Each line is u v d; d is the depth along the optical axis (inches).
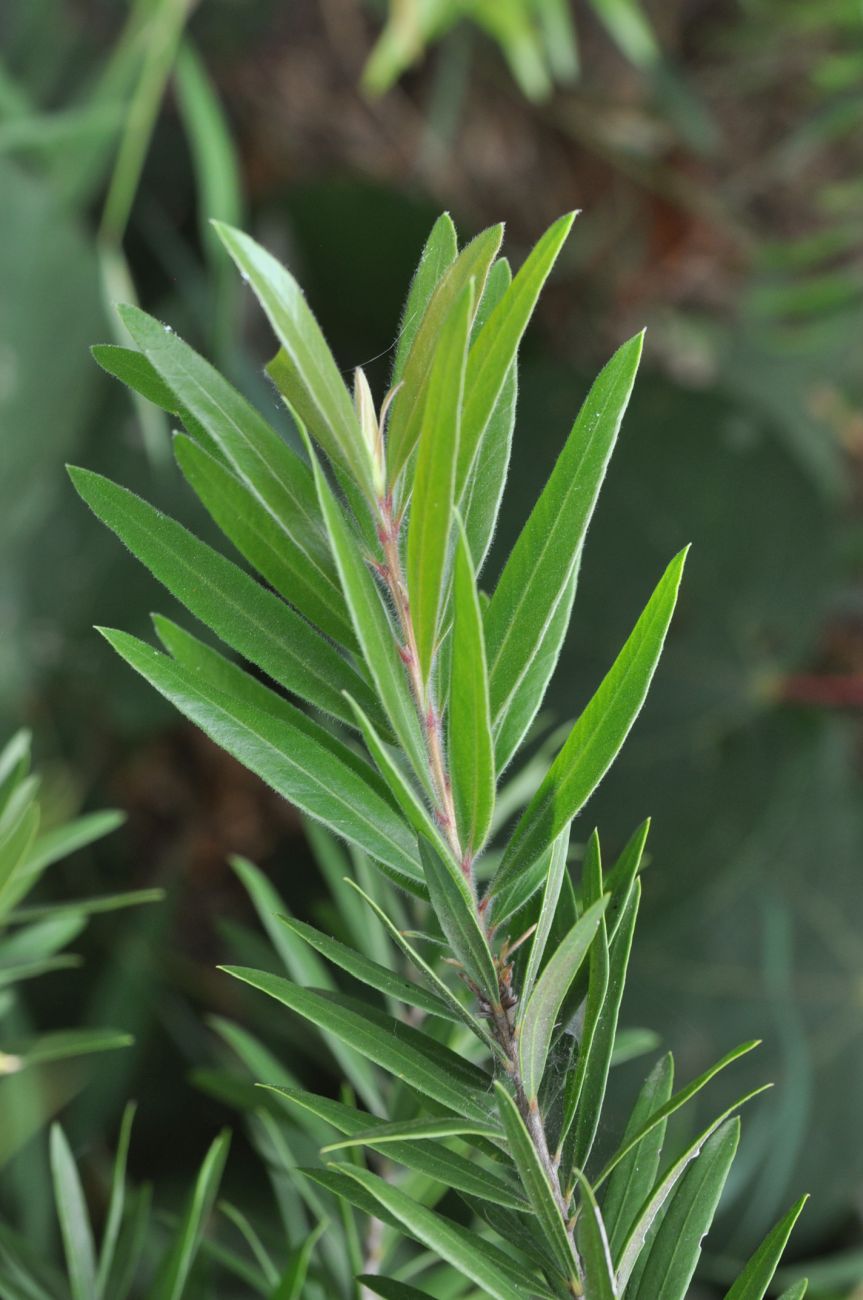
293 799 20.5
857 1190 73.0
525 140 88.8
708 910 77.4
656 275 88.6
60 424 70.2
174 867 76.5
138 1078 65.7
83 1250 23.5
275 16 84.9
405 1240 34.1
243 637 20.7
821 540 81.3
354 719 20.8
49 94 76.3
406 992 20.5
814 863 78.6
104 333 70.2
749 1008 75.5
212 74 84.6
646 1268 21.0
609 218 88.4
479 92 88.2
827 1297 48.1
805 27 81.4
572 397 80.8
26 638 72.1
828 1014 75.6
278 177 86.2
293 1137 27.2
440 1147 20.6
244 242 19.1
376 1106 24.2
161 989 67.1
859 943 77.2
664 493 81.4
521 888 20.7
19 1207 42.7
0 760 24.2
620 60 86.7
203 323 74.4
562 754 20.4
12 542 70.5
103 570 73.1
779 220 90.1
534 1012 20.3
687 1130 47.2
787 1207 71.7
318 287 85.0
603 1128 23.2
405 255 81.4
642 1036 24.7
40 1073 53.8
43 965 24.3
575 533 20.4
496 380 19.7
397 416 20.0
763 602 81.4
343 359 87.3
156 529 20.6
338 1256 24.9
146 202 79.5
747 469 80.7
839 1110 73.6
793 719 80.4
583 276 88.8
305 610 20.7
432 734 20.5
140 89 56.6
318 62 87.2
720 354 89.8
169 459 70.6
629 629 80.7
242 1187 63.4
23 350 67.4
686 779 79.5
